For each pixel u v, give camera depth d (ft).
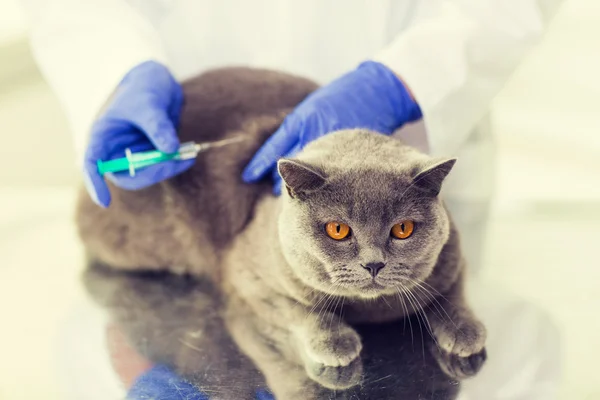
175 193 2.57
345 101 2.39
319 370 1.94
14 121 4.25
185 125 2.62
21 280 2.50
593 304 2.18
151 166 2.37
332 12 2.92
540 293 2.28
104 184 2.36
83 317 2.25
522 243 2.63
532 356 1.96
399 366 1.95
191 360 1.98
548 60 4.09
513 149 3.91
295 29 2.95
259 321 2.20
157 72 2.54
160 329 2.16
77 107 2.68
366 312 2.17
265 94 2.69
